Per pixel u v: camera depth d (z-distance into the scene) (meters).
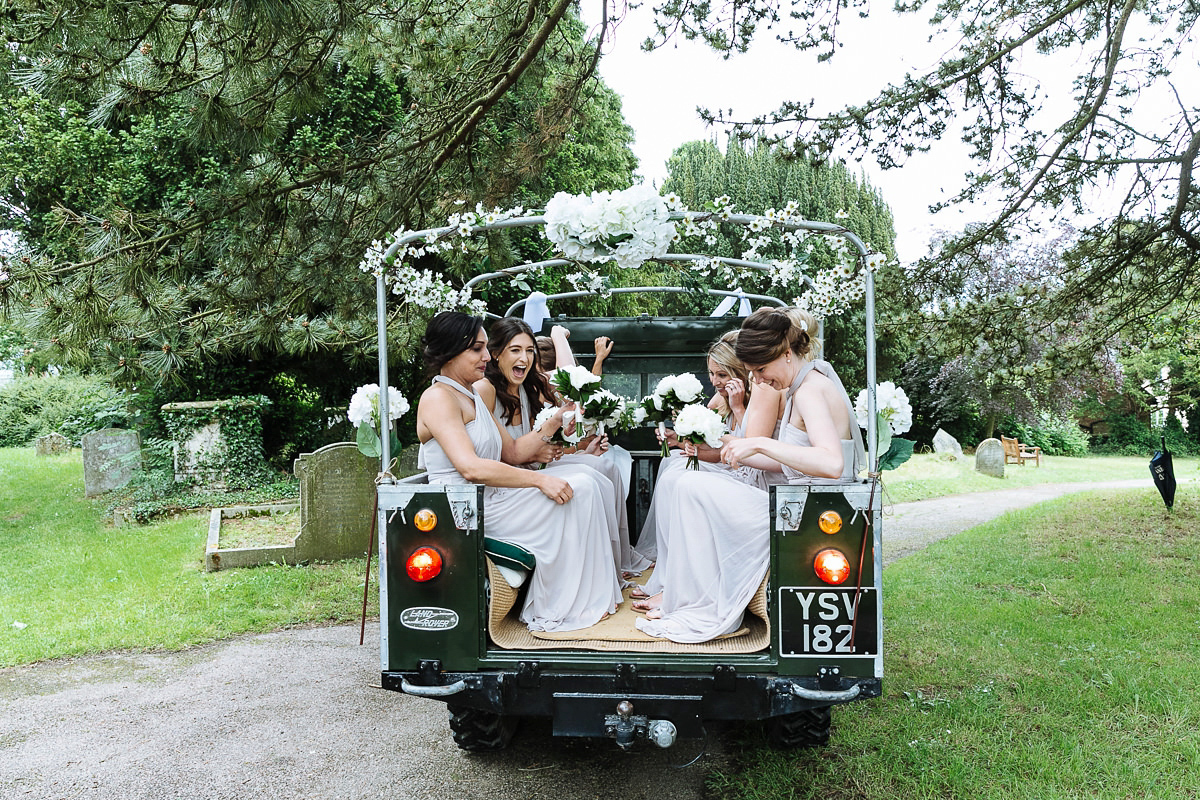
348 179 6.22
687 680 2.84
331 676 4.96
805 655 2.84
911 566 7.61
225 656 5.39
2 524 10.79
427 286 3.90
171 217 5.77
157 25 4.62
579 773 3.60
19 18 4.37
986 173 7.61
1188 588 6.40
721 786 3.43
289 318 6.93
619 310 16.81
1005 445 22.48
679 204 3.28
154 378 6.74
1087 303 8.66
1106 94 6.89
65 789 3.49
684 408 3.21
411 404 15.09
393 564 2.99
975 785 3.31
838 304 4.30
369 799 3.37
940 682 4.50
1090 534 8.63
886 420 3.17
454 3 6.22
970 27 7.04
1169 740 3.68
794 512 2.83
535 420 3.86
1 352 24.55
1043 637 5.25
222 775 3.61
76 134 12.99
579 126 6.87
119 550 8.70
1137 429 29.44
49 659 5.33
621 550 4.08
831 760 3.59
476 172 6.71
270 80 5.21
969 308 8.68
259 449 12.25
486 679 2.92
